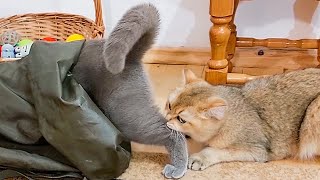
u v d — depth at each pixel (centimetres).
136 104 139
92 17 211
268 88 152
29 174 142
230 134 146
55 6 210
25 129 141
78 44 139
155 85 194
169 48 211
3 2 211
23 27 194
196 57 209
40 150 144
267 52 204
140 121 140
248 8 198
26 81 136
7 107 138
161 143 145
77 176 141
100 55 139
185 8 203
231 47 189
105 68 137
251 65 206
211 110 138
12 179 144
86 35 186
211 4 156
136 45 138
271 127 147
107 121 134
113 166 139
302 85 149
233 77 171
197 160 147
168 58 211
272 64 204
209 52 208
